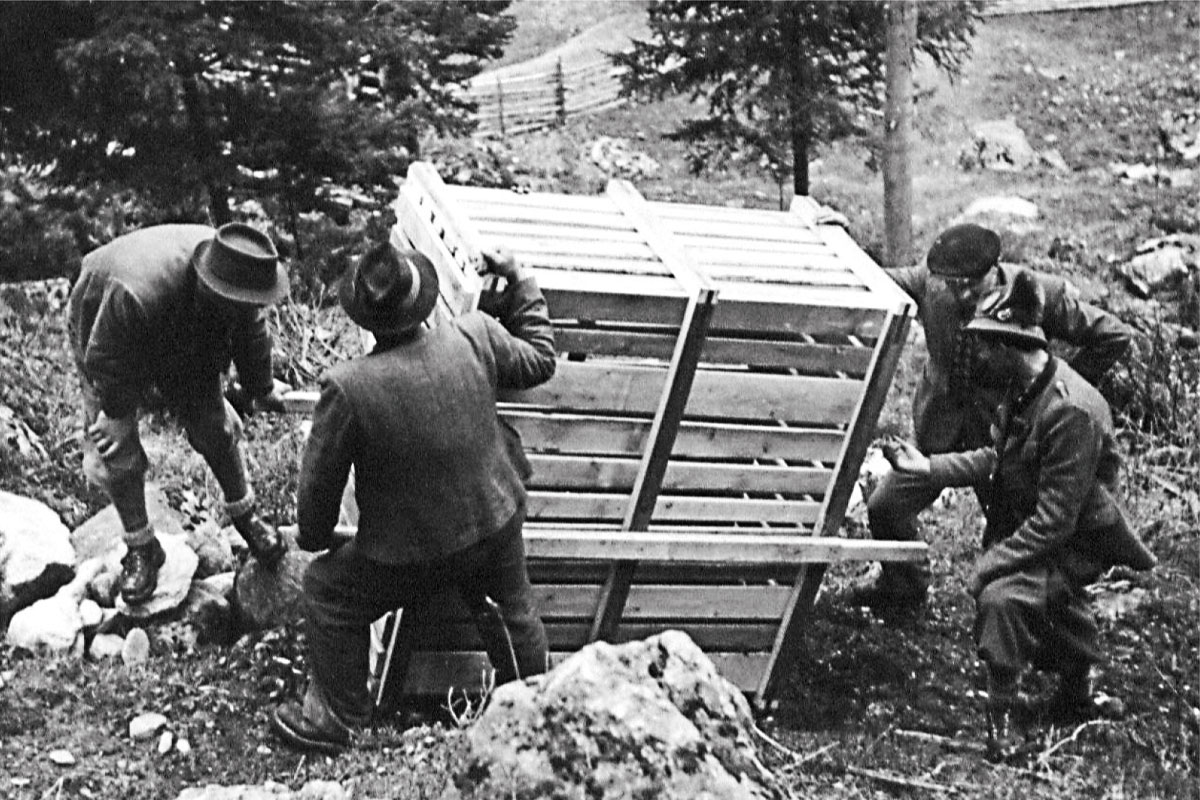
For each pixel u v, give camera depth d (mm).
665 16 13930
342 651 5016
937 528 7570
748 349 5238
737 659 5707
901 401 9547
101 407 5418
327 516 4801
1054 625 5562
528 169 20109
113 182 11094
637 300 5047
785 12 13109
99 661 5586
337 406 4629
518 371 4848
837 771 5180
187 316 5285
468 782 3492
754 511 5492
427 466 4719
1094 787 5211
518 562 5023
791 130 13547
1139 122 21266
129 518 5609
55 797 4746
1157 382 9016
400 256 4664
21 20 10812
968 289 5828
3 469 6941
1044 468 5219
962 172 19734
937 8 13938
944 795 5051
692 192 19219
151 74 10359
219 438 5648
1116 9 25438
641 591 5508
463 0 13039
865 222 17375
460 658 5383
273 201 11641
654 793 3395
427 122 12234
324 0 11586
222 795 4406
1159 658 6387
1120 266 12211
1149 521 7633
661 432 5211
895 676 6078
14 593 5773
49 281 10539
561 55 26875
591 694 3480
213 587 5965
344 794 4395
